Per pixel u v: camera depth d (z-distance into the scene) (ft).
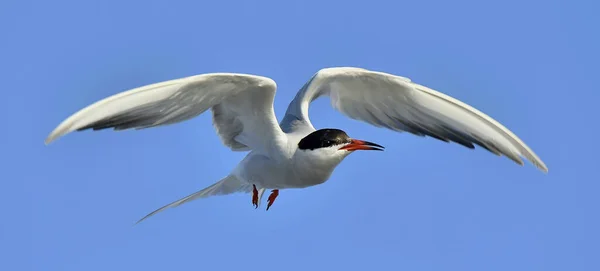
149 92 35.91
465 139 41.83
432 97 41.42
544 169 40.19
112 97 35.17
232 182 44.80
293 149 40.73
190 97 37.50
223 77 37.22
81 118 34.60
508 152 40.57
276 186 42.34
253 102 39.50
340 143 40.42
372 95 43.34
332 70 42.47
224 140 42.11
